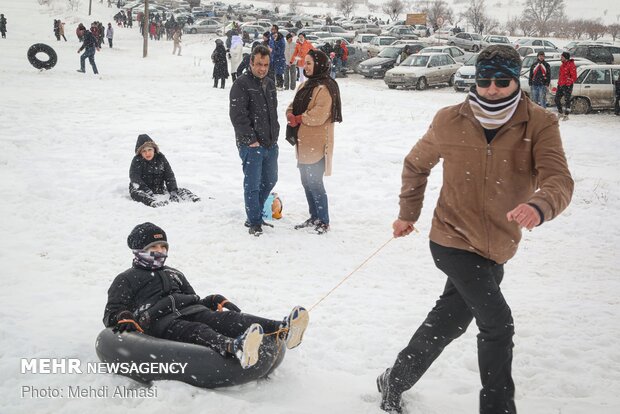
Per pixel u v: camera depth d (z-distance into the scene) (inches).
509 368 140.9
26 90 795.4
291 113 319.3
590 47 1315.2
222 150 512.7
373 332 213.0
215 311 181.2
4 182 390.3
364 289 260.1
